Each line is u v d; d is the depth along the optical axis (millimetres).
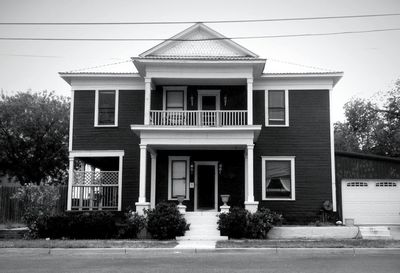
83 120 23453
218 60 21078
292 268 10867
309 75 22938
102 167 27875
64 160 39719
